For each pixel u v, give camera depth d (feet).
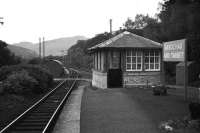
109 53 86.94
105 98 64.03
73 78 178.91
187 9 49.26
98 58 97.76
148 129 36.01
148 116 43.62
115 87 87.56
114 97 64.64
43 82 90.53
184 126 35.40
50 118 41.88
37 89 85.66
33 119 43.98
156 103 55.11
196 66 113.60
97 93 74.43
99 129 36.68
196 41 64.59
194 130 33.78
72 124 40.09
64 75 211.20
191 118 37.37
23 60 236.63
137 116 43.83
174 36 93.56
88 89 91.71
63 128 37.99
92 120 42.19
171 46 59.82
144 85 88.38
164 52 63.10
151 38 156.87
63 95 76.95
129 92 72.79
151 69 89.35
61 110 51.70
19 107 57.98
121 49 86.99
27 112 47.60
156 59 89.66
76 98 69.51
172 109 48.65
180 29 65.31
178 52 57.47
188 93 72.69
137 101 57.82
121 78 87.86
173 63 141.69
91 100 62.54
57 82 135.44
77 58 355.36
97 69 99.86
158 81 89.25
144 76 88.63
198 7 47.26
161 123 38.37
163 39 133.69
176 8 52.95
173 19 66.33
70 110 51.75
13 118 45.75
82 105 56.39
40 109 53.67
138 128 36.60
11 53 209.97
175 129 34.68
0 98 65.67
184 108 49.32
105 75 86.94
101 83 90.12
